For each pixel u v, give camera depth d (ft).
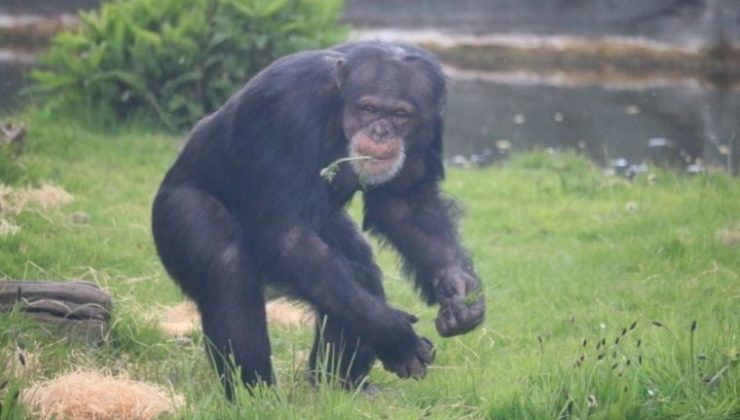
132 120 131.75
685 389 53.42
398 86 58.18
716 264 84.69
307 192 57.52
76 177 102.83
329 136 58.70
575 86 188.75
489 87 187.11
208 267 57.21
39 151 111.86
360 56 58.70
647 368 55.47
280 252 56.59
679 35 212.43
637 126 156.04
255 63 134.41
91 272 76.59
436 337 72.18
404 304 80.79
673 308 75.25
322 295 56.13
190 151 60.85
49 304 63.36
